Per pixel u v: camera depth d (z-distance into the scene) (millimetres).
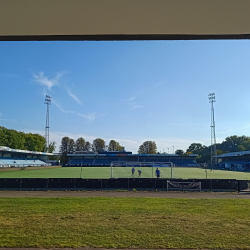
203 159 103438
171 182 16734
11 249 5129
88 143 138250
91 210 9328
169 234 6246
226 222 7543
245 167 60062
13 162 56625
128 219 7859
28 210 9336
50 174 35125
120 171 45469
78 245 5391
